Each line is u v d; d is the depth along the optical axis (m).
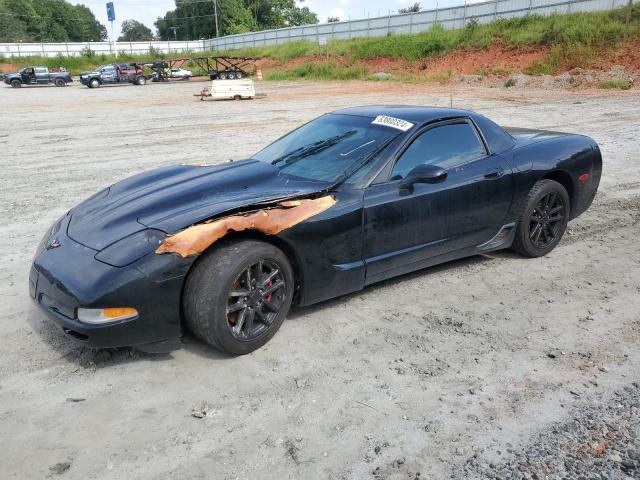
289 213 3.52
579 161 5.16
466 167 4.43
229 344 3.32
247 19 91.38
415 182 3.94
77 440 2.72
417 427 2.80
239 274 3.26
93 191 8.02
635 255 5.19
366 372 3.30
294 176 4.04
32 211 7.02
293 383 3.19
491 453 2.61
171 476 2.48
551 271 4.82
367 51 39.81
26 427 2.82
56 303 3.21
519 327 3.84
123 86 39.62
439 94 23.44
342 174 3.93
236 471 2.51
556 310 4.09
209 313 3.21
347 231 3.76
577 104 17.80
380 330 3.81
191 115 18.31
